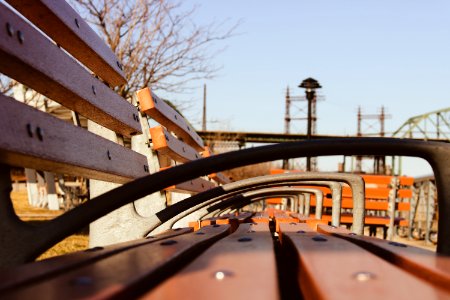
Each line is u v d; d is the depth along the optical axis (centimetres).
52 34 190
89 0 741
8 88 723
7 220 117
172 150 308
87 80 187
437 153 144
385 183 717
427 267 86
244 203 539
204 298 67
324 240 136
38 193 1620
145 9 787
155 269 86
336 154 147
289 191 404
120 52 776
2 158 118
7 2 159
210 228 210
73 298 61
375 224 714
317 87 1595
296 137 5800
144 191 130
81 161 156
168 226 306
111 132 278
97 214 124
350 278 79
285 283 155
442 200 143
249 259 100
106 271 83
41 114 133
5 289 68
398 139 147
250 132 5725
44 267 88
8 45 123
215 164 139
